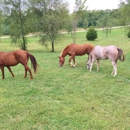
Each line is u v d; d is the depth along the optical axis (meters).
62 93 5.39
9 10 19.98
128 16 16.12
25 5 19.91
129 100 4.78
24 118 3.92
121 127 3.54
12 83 6.46
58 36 19.78
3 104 4.64
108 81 6.46
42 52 18.69
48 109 4.32
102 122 3.71
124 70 8.25
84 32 46.03
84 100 4.83
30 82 6.55
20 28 20.77
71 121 3.79
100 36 34.22
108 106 4.43
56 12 19.67
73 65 9.30
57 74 7.68
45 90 5.67
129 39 25.06
